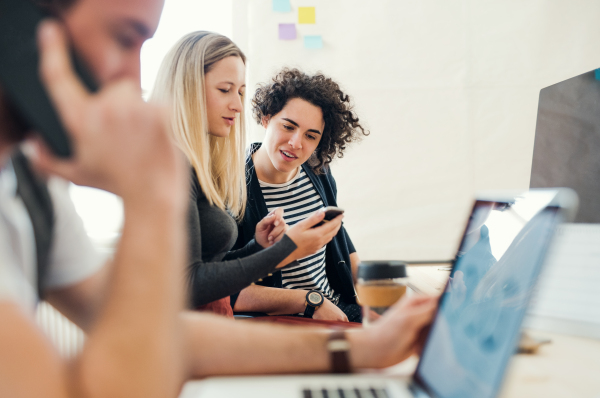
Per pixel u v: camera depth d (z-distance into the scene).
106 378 0.29
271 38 2.13
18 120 0.31
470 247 0.52
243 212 1.38
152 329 0.30
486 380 0.36
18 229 0.37
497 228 0.48
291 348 0.52
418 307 0.55
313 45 2.15
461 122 2.22
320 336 0.54
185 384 0.48
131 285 0.31
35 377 0.26
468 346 0.40
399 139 2.20
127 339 0.30
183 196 0.36
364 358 0.52
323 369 0.52
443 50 2.21
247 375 0.51
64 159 0.30
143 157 0.32
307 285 1.42
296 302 1.22
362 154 2.19
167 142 0.33
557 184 0.80
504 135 2.22
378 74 2.19
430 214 2.21
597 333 0.58
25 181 0.41
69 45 0.32
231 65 1.16
